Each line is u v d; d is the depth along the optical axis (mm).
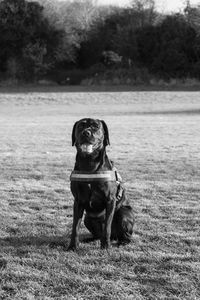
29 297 4441
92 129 5711
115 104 38250
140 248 5898
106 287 4652
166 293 4520
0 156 13781
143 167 11727
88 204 5836
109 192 5734
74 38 56531
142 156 13664
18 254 5707
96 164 5711
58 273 5027
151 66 53969
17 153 14484
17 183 9891
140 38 54500
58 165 12078
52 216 7414
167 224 6930
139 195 8742
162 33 54250
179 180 10133
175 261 5371
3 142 17344
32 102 39906
